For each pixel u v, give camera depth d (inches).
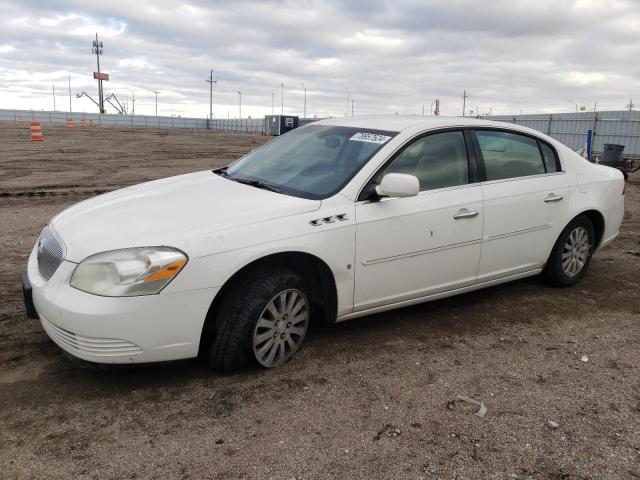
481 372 148.0
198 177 183.8
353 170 158.4
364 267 153.6
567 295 209.6
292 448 113.0
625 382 145.2
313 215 145.0
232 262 130.5
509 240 186.9
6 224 307.1
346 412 126.6
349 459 110.3
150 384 135.3
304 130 196.2
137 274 122.1
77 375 138.0
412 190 146.6
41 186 460.8
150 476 103.4
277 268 141.5
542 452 114.7
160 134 1718.8
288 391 134.6
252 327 136.8
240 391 133.6
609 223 221.9
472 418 126.2
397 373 145.7
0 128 1626.5
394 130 170.7
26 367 141.0
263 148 197.6
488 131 187.8
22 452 108.8
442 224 166.7
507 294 209.0
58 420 119.7
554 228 200.5
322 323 175.3
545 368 151.6
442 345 163.6
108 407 125.2
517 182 188.9
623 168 648.4
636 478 107.8
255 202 146.8
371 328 173.8
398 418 125.1
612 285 223.5
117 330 121.6
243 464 107.7
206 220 135.2
